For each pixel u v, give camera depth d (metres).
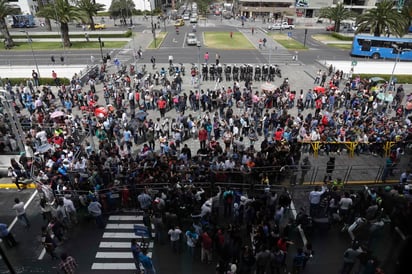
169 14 108.62
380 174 17.39
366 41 46.09
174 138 19.80
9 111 17.52
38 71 35.09
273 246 10.88
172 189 13.30
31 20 77.31
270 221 13.05
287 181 16.50
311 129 20.64
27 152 18.66
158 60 43.59
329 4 101.00
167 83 29.27
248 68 33.72
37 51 49.47
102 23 78.94
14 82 33.00
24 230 13.64
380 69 40.25
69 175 15.31
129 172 14.79
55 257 12.11
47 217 13.83
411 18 47.44
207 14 116.88
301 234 13.06
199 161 15.72
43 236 11.88
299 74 37.53
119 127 21.38
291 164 16.28
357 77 32.38
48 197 14.24
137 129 21.73
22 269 11.56
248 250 10.66
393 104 27.59
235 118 21.61
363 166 18.25
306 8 102.31
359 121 20.83
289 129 19.58
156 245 12.55
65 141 18.38
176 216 12.42
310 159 18.98
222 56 46.16
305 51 51.03
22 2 92.31
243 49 51.47
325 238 12.87
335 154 19.56
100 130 20.16
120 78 31.78
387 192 12.46
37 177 15.68
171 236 11.70
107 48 51.53
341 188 15.48
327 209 13.51
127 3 84.00
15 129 17.91
